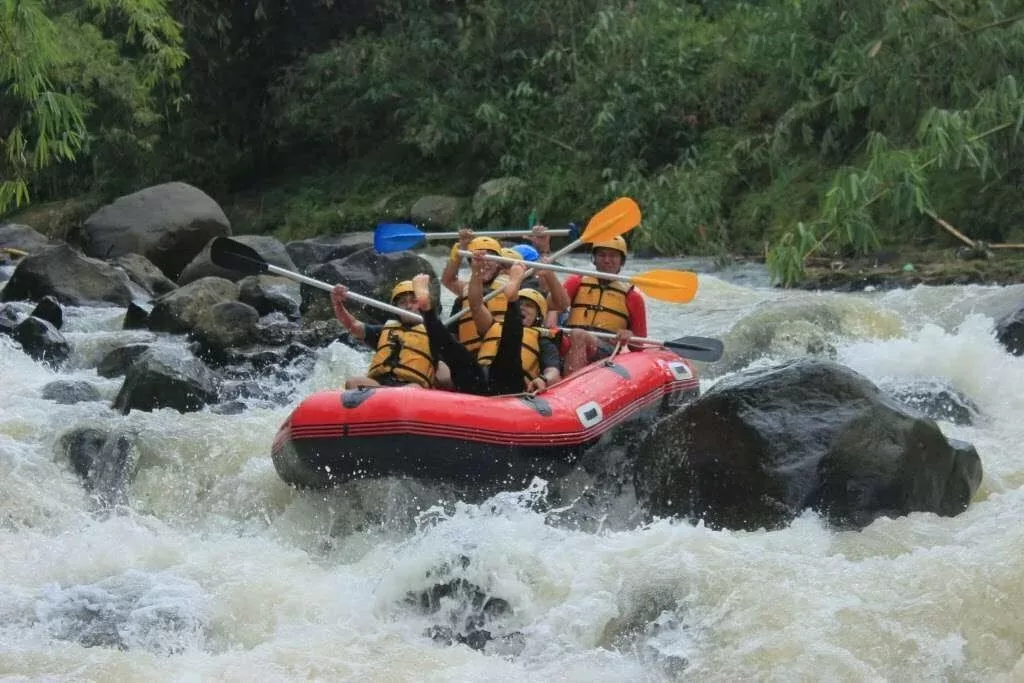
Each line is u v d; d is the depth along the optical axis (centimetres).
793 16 1802
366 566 652
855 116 1814
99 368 1011
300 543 692
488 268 797
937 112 1311
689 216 1798
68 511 745
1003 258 1465
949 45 1488
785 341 1036
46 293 1279
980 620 536
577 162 2127
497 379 732
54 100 1019
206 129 2595
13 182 1101
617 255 904
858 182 1302
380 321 1132
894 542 621
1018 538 589
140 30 2141
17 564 652
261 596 608
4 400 895
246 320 1083
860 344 999
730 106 2052
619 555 610
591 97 2134
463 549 605
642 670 535
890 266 1505
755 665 518
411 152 2470
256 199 2572
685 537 621
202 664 534
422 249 2044
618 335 841
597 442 729
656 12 2161
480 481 684
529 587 591
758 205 1817
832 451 655
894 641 525
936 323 1105
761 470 657
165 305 1129
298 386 984
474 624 584
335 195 2477
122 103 2275
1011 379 920
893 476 652
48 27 1027
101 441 802
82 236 1728
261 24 2633
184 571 636
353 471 681
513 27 2303
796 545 622
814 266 1552
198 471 774
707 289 1423
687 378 834
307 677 523
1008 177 1566
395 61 2377
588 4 2261
